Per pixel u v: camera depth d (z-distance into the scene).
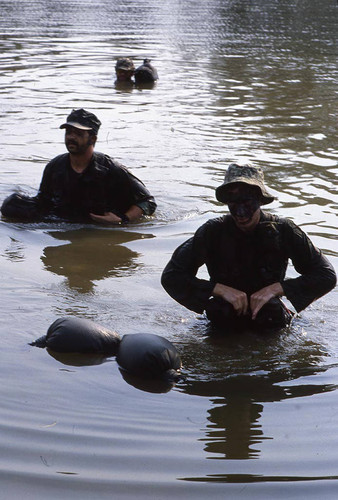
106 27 31.00
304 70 21.78
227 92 18.19
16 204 9.52
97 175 9.51
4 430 4.74
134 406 5.14
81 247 8.54
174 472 4.37
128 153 12.41
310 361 5.91
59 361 5.76
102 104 16.38
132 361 5.62
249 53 25.03
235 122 14.96
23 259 8.03
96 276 7.59
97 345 5.92
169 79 19.81
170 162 11.98
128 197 9.68
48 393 5.26
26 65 21.28
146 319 6.59
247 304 6.48
